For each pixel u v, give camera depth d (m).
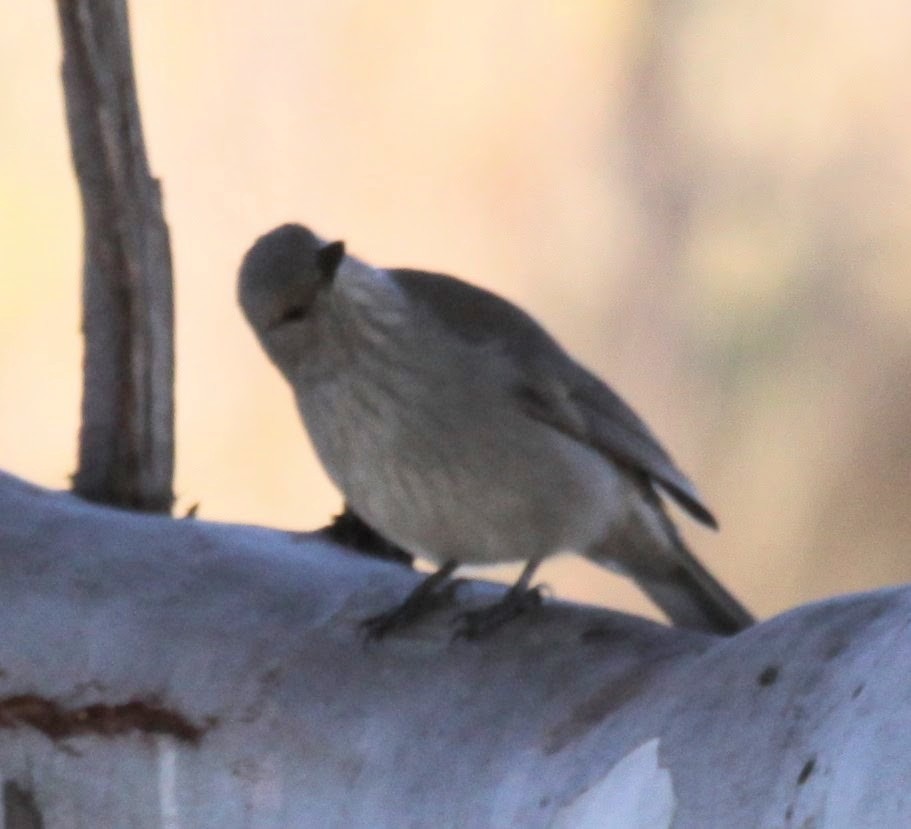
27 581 7.34
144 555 7.36
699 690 5.51
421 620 6.77
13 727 7.20
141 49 19.92
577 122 20.48
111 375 9.32
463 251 20.16
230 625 7.00
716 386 20.22
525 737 6.11
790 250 20.39
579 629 6.47
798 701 5.18
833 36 20.80
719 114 20.75
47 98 19.69
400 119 20.36
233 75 20.12
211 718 6.83
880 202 20.44
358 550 8.76
